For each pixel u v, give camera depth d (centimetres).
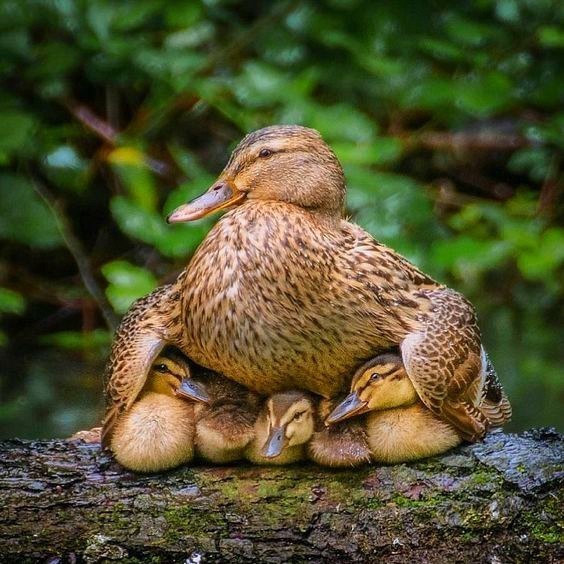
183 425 751
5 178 1379
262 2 1591
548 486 741
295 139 786
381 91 1538
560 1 1574
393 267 775
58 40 1471
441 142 1612
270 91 1403
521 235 1455
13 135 1328
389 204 1409
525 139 1620
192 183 1365
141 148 1466
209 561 731
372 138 1448
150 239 1316
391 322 755
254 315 739
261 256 741
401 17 1541
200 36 1524
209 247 756
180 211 788
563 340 1452
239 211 767
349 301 748
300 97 1409
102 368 1335
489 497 739
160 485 749
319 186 780
